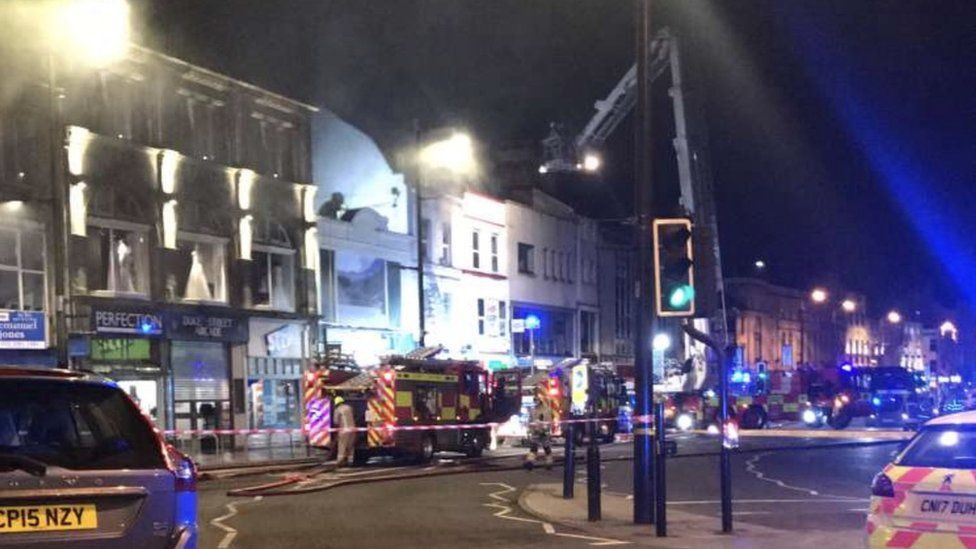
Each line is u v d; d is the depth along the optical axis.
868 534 8.57
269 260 34.19
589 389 35.88
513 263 47.16
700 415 40.69
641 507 14.03
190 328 30.77
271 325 33.84
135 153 29.73
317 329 35.34
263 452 31.08
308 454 30.00
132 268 29.64
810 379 44.22
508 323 46.03
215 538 12.84
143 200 30.00
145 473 5.52
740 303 73.12
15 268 26.52
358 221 37.31
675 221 13.27
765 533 12.98
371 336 37.59
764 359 76.25
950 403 56.47
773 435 38.53
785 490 19.02
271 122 34.84
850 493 18.38
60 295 24.64
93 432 5.74
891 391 46.78
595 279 55.06
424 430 27.02
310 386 26.47
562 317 51.75
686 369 35.53
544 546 12.23
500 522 14.62
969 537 7.88
